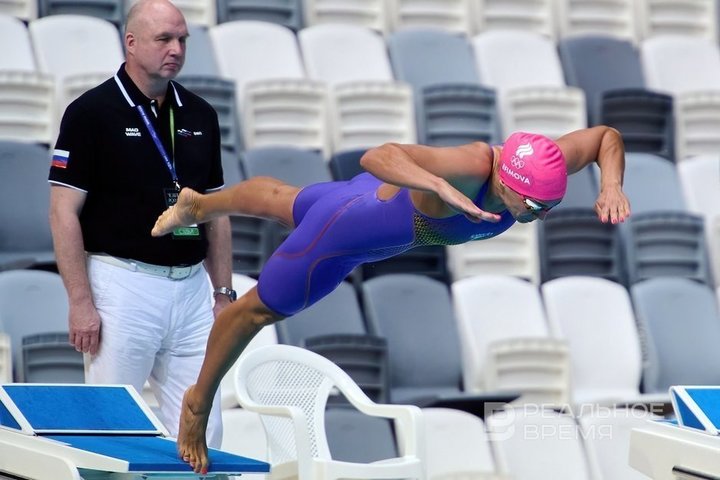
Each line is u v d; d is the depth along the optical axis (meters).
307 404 21.17
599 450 26.25
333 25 38.19
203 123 19.81
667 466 19.66
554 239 32.97
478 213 12.02
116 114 18.83
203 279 19.72
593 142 14.62
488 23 41.66
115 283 18.89
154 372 19.97
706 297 32.53
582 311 31.17
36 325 26.22
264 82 34.38
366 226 14.23
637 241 33.56
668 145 37.97
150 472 15.66
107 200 18.84
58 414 17.66
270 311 15.01
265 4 39.09
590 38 40.31
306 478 18.75
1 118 31.20
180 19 19.03
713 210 35.72
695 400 20.03
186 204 16.00
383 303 29.81
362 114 35.34
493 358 29.11
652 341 31.50
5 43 33.44
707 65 41.56
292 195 15.12
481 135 36.00
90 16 36.66
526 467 25.47
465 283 30.81
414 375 29.45
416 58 38.34
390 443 25.83
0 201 29.00
